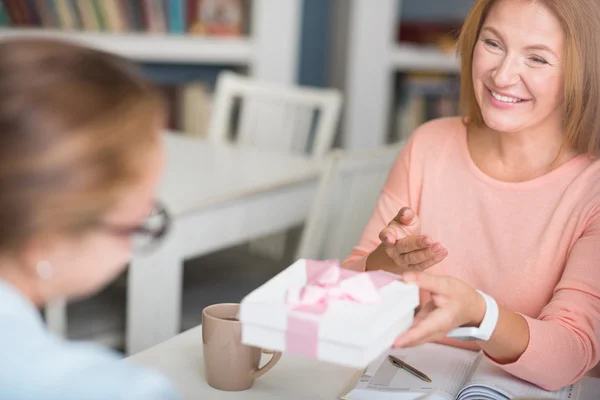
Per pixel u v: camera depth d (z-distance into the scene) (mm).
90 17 3021
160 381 655
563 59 1171
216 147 2484
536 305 1261
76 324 1959
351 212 1875
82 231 646
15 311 640
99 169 635
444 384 1106
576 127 1216
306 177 2182
